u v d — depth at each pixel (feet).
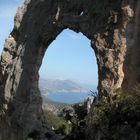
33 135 157.38
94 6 132.36
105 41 125.70
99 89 124.98
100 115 113.29
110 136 107.14
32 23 162.81
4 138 172.65
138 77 117.19
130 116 104.42
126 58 119.85
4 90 172.24
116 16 122.31
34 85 160.86
